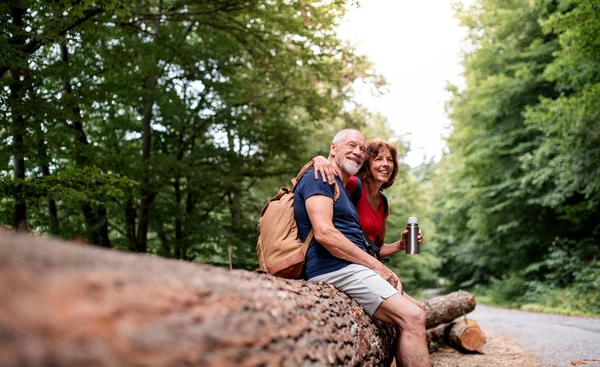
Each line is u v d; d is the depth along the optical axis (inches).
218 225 395.5
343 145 115.3
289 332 54.0
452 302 189.2
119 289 37.1
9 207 288.2
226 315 44.9
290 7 289.7
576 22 330.6
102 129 376.2
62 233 315.3
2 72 205.3
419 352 92.4
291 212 105.7
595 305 394.3
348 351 72.1
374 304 95.8
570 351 184.5
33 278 32.4
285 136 406.0
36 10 211.8
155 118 409.4
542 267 579.2
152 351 32.8
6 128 229.5
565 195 469.1
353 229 106.3
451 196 732.7
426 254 847.7
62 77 254.1
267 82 371.2
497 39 591.5
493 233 621.0
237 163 400.2
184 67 377.7
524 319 358.9
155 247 450.3
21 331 26.8
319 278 99.9
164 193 382.3
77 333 29.6
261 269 95.4
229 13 306.7
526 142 544.4
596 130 362.6
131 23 288.0
